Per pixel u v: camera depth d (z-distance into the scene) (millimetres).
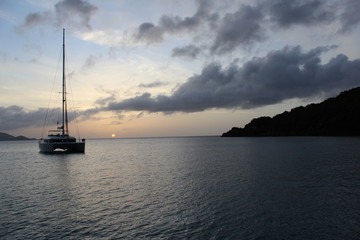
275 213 15477
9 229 13617
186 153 66125
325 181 23781
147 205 17703
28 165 42219
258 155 51594
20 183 25984
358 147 64062
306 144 84688
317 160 39625
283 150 62531
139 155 63250
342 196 18703
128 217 15336
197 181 25484
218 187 22500
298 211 15742
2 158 57875
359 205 16625
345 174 26938
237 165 36781
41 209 16984
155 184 24656
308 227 13367
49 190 22625
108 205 17844
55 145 61688
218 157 50750
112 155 63781
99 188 23266
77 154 64812
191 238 12383
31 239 12438
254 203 17500
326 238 12141
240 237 12406
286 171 29812
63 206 17672
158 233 12992
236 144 108688
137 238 12469
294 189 21062
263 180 24938
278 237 12336
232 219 14680
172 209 16688
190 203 17922
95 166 40094
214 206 17078
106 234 12961
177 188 22625
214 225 13883
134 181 26469
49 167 39156
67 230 13484
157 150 86812
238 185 23031
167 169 35125
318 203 17203
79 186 24234
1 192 21906
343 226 13391
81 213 16156
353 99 179375
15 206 17703
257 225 13758
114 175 30656
